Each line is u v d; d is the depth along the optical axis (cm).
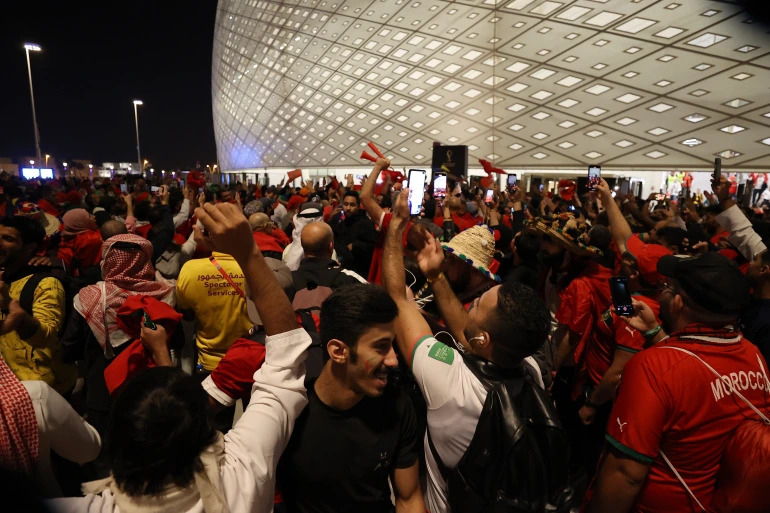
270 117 4816
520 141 3047
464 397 147
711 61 2455
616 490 160
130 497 100
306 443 150
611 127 2714
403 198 179
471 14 3312
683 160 2480
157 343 219
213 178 3114
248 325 329
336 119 4072
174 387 106
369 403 154
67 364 297
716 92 2423
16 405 122
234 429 123
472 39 3294
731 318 162
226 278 319
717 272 160
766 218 890
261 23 4991
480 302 162
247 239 121
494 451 139
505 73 3142
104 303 262
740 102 2358
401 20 3712
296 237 503
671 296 174
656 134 2573
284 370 134
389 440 156
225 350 331
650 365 159
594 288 314
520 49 3086
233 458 113
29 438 124
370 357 137
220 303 320
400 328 169
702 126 2445
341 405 150
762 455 141
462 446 150
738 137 2356
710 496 155
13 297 271
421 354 158
